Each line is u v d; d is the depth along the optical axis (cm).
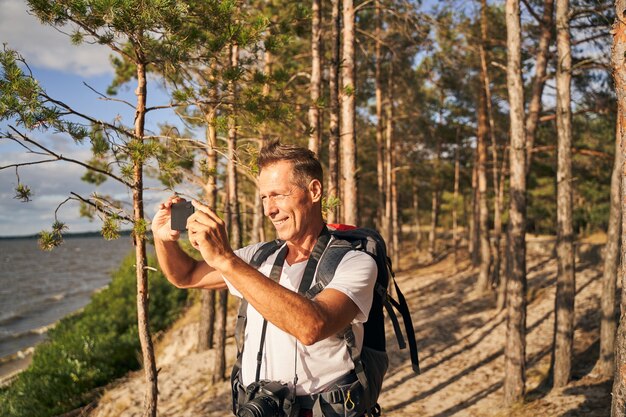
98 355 1556
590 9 904
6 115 428
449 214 4350
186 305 2122
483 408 932
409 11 1256
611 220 969
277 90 605
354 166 952
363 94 2367
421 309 1823
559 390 927
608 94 1248
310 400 164
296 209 168
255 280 134
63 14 445
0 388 1664
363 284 155
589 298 1591
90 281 7694
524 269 925
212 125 545
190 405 1129
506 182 3152
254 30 527
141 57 509
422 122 2636
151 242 507
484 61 1944
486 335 1425
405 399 1027
